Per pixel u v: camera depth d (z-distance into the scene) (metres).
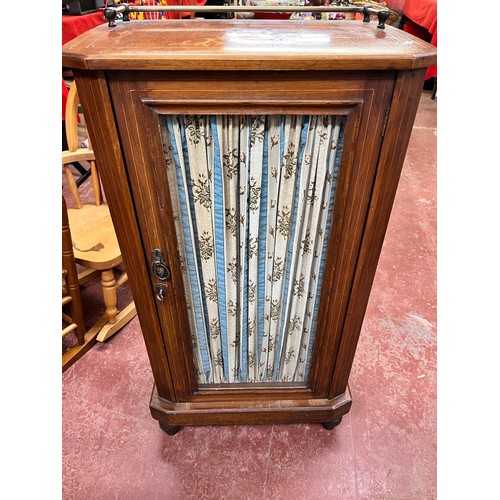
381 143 0.72
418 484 1.10
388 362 1.45
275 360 1.10
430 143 3.13
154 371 1.07
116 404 1.30
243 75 0.65
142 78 0.65
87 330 1.54
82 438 1.21
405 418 1.27
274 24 0.89
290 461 1.15
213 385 1.14
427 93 4.23
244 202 0.81
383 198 0.79
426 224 2.23
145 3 1.78
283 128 0.73
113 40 0.71
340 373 1.09
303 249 0.90
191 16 2.42
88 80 0.65
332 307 0.94
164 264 0.84
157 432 1.23
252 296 0.96
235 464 1.15
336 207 0.80
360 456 1.17
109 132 0.70
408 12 3.92
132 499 1.07
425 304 1.72
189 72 0.64
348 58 0.62
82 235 1.45
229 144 0.75
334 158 0.77
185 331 0.98
